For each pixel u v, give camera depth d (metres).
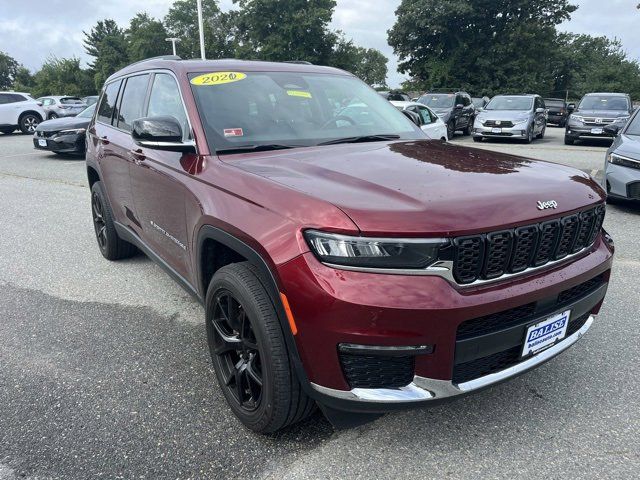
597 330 3.43
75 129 12.12
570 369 2.96
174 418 2.55
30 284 4.38
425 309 1.83
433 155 2.74
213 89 3.07
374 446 2.34
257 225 2.14
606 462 2.23
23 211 7.08
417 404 1.97
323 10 42.97
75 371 2.99
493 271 2.00
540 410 2.59
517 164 2.62
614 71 49.94
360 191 2.07
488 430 2.45
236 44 51.25
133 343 3.33
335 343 1.90
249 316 2.21
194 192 2.64
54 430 2.47
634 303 3.85
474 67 40.44
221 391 2.77
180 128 2.78
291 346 2.05
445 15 38.81
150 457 2.28
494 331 2.01
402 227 1.85
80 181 9.41
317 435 2.42
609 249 2.61
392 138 3.26
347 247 1.86
